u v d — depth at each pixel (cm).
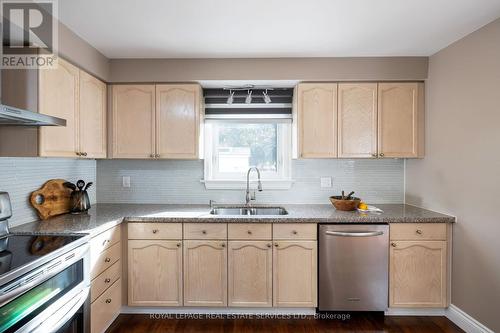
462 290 235
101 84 269
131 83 281
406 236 247
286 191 319
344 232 246
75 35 221
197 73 275
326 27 215
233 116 306
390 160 318
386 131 279
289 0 179
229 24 209
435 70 265
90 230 200
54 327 153
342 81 279
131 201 319
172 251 251
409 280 248
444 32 223
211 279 251
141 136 281
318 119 280
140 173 318
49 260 154
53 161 253
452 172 245
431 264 248
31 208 228
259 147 325
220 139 326
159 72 275
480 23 209
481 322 216
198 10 190
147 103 281
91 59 244
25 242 177
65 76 215
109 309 230
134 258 251
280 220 246
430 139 273
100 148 267
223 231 250
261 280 250
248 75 274
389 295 249
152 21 204
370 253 246
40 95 190
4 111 138
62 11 189
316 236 249
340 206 274
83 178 296
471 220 225
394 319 252
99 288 214
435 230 247
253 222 248
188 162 319
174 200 319
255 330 237
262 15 197
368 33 225
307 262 249
